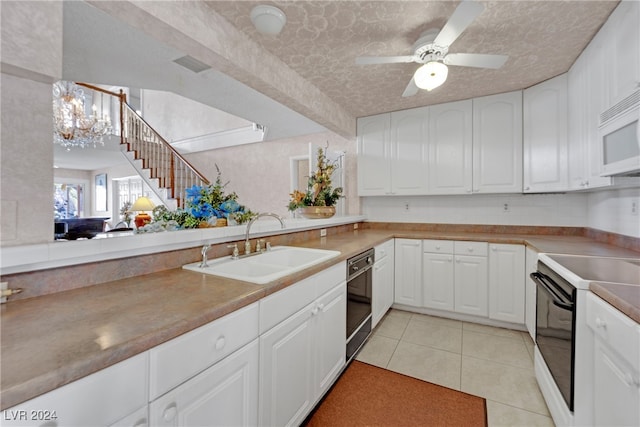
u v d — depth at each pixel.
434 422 1.58
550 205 3.01
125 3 1.24
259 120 4.18
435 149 3.24
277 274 1.39
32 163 1.04
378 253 2.71
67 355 0.66
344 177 3.88
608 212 2.40
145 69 2.48
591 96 1.97
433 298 3.03
